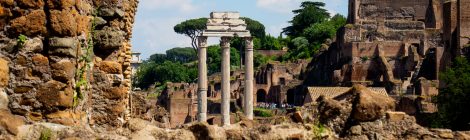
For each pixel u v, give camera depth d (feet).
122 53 66.39
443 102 291.38
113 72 64.44
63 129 50.24
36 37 51.06
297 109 72.49
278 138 66.08
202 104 501.15
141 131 59.93
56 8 51.19
